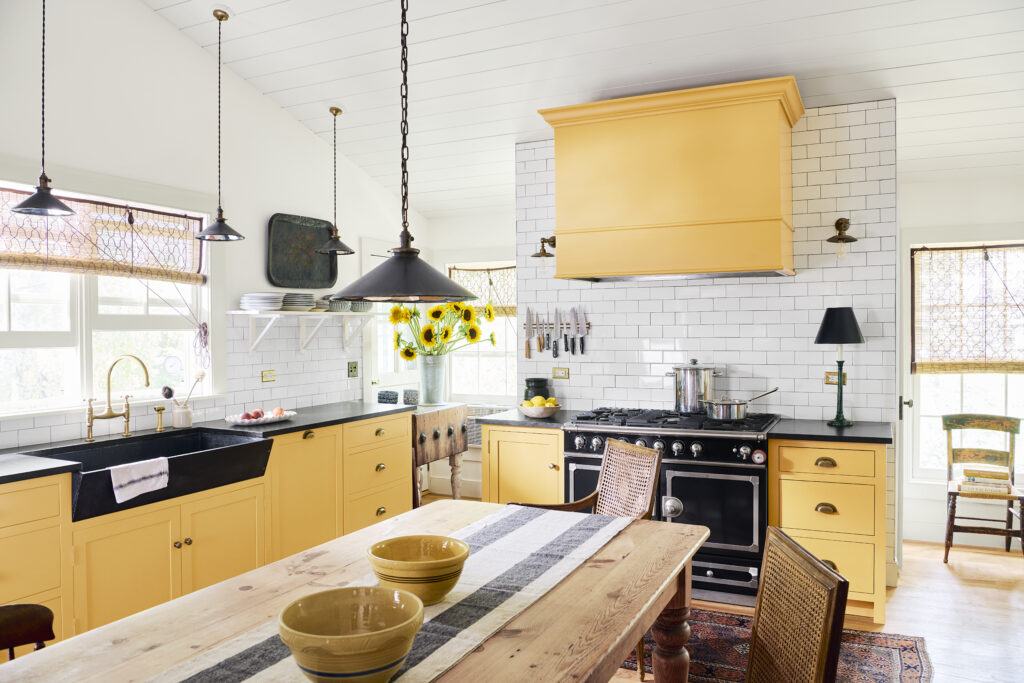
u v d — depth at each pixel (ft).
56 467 9.93
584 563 6.95
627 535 7.93
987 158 15.92
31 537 9.68
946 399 17.79
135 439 12.75
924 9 11.70
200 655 4.95
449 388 22.15
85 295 12.84
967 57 12.65
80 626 10.27
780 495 13.05
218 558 12.37
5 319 11.80
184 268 14.43
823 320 13.70
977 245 17.28
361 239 18.93
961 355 17.46
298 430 14.23
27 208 9.42
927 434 17.94
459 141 17.31
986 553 16.48
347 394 18.63
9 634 5.63
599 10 12.63
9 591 9.45
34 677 4.63
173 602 5.97
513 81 14.87
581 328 16.71
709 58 13.50
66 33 12.14
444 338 19.19
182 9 13.55
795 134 14.76
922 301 17.70
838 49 12.83
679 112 13.85
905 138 15.30
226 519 12.53
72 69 12.22
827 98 14.26
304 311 15.71
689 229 13.82
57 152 11.98
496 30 13.43
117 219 13.15
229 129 15.24
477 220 21.03
